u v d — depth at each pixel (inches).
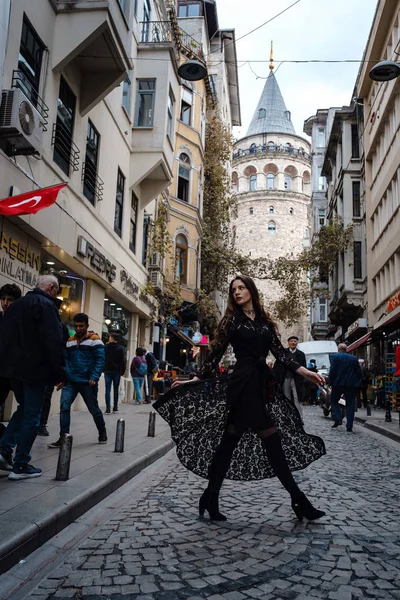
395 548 146.7
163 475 255.6
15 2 361.4
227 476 173.8
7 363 194.1
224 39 1660.9
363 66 1076.5
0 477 201.9
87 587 119.5
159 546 146.6
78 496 176.4
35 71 408.5
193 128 1189.7
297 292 1374.3
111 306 679.7
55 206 422.3
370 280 1077.1
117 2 455.2
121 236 683.4
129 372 769.6
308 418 605.3
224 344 171.2
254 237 2687.0
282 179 2753.4
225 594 115.7
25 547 136.2
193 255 1162.6
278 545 146.8
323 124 1936.5
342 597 115.0
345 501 201.5
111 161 614.5
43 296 203.5
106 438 309.1
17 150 353.7
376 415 621.6
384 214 973.8
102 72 499.8
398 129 855.7
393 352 809.5
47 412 327.0
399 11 850.1
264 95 3004.4
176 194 1133.1
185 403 171.6
